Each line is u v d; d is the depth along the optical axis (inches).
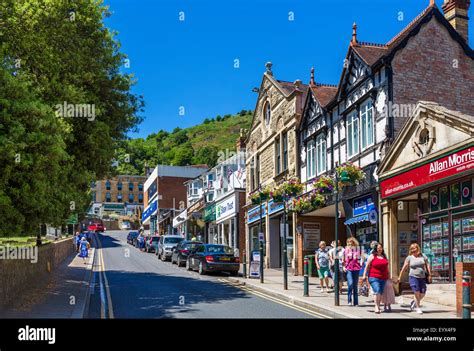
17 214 486.0
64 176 606.5
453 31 776.9
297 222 1015.6
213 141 6077.8
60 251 1202.6
